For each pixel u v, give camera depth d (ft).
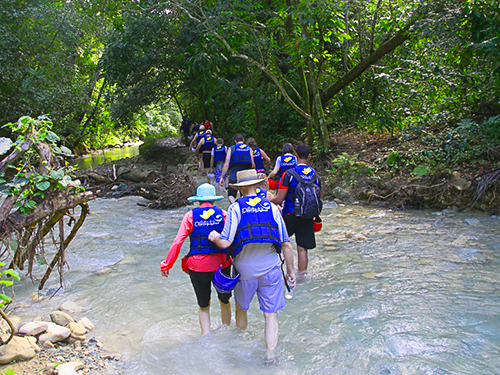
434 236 20.16
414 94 33.81
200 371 9.87
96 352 11.05
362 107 42.57
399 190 27.61
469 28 30.63
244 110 48.73
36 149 13.43
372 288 14.46
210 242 11.45
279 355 10.47
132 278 16.63
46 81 51.08
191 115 74.79
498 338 10.73
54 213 13.71
